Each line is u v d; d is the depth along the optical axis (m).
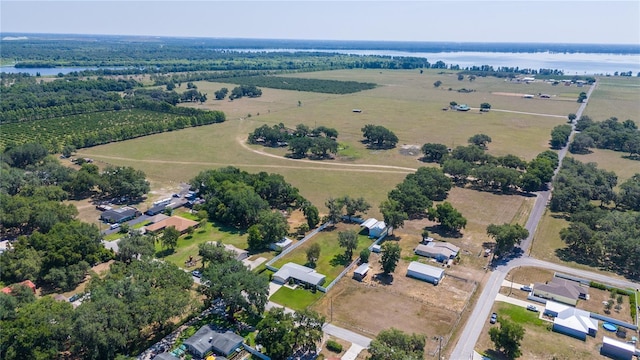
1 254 124.38
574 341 99.88
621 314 110.19
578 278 125.56
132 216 163.50
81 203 176.75
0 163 196.25
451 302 114.25
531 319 107.50
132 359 88.31
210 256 124.19
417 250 139.25
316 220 157.50
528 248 144.00
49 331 86.94
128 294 97.31
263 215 146.50
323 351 95.75
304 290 119.19
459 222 152.25
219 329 101.56
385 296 116.88
